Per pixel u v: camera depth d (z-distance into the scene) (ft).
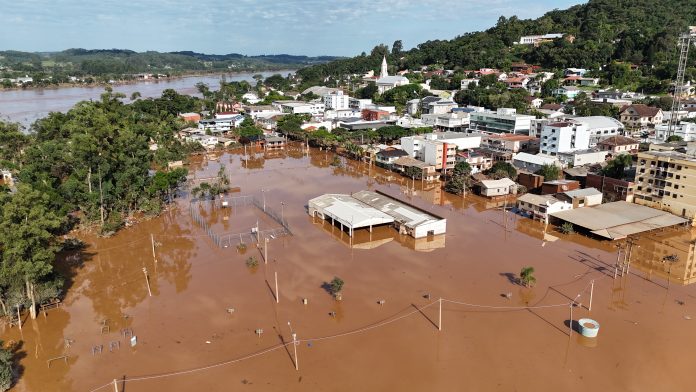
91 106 509.35
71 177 354.54
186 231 337.52
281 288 250.37
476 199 414.82
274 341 203.62
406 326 214.48
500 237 323.98
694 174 331.77
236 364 188.85
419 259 287.48
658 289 249.14
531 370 184.65
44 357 194.80
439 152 484.74
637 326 214.28
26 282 217.15
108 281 263.08
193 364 189.06
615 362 189.37
